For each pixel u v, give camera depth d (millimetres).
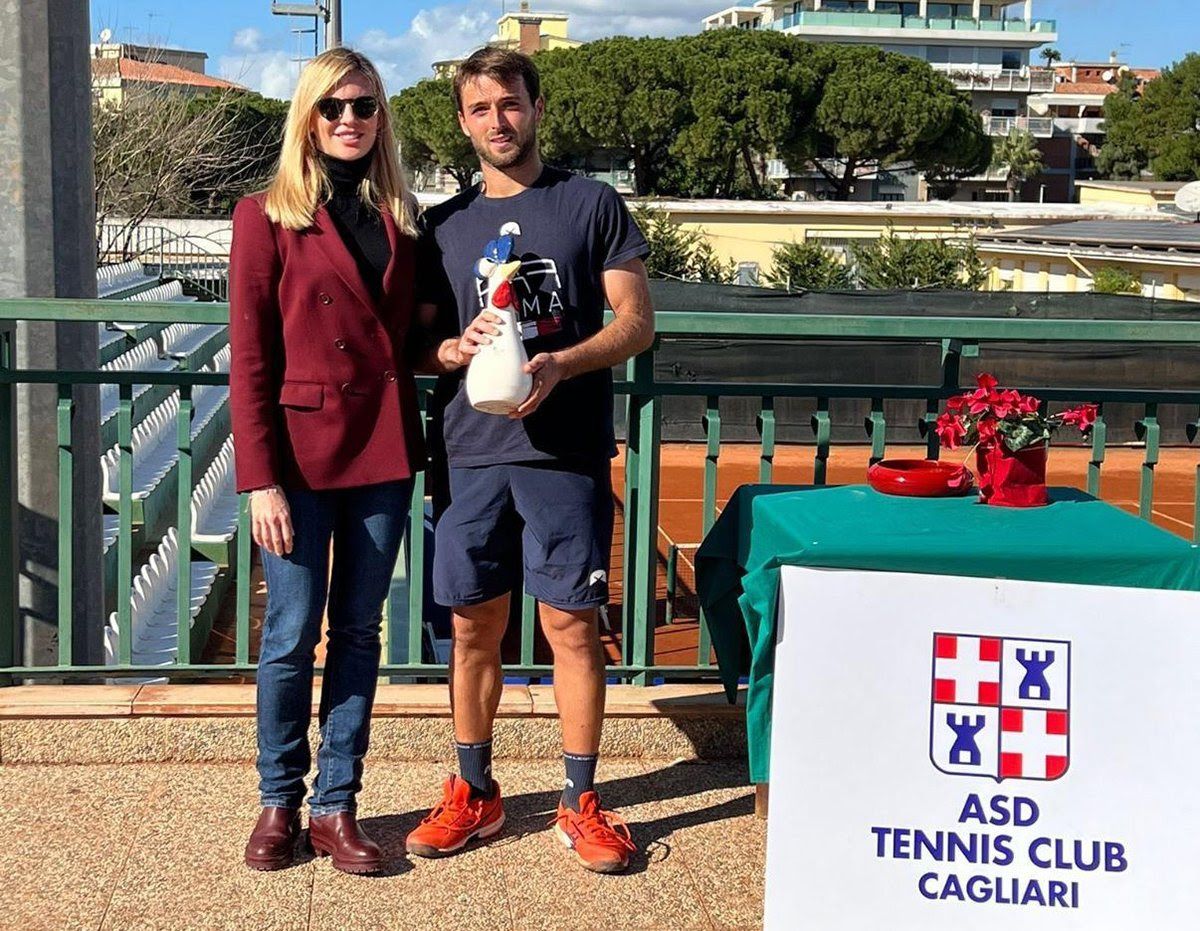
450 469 3182
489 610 3225
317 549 3051
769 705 2924
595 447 3143
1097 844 2752
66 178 4352
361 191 3010
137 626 7258
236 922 2957
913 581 2781
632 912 3047
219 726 3766
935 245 28469
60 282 4355
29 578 4340
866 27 90312
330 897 3072
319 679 4793
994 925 2752
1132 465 15914
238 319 2922
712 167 53500
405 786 3672
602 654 3270
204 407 13867
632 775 3801
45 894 3059
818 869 2766
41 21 4266
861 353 15844
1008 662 2770
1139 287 25250
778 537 3020
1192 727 2758
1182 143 70938
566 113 53812
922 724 2777
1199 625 2756
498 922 2990
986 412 3150
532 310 3029
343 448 2990
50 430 4328
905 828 2770
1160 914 2738
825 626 2783
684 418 16344
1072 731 2762
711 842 3389
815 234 37156
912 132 54438
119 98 25109
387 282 3002
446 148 55312
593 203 3076
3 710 3709
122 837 3332
